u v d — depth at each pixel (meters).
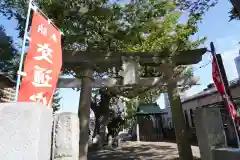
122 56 7.53
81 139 6.78
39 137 2.59
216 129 5.47
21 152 2.45
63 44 7.25
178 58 7.79
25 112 2.59
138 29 7.36
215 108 5.71
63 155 4.07
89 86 7.26
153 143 18.03
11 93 9.41
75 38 6.84
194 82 8.29
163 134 22.45
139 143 18.67
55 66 4.02
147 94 18.00
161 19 8.56
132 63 7.53
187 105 18.61
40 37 3.88
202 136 5.57
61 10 6.61
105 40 7.75
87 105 7.11
